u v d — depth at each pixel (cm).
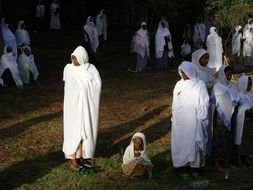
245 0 1803
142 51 1927
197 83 807
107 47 2598
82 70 832
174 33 2916
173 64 2173
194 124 802
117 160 905
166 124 1169
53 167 880
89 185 784
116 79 1758
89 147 831
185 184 799
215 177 832
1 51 1650
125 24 3111
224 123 858
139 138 827
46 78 1748
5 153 960
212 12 2058
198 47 2408
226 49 2031
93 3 3303
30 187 792
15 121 1185
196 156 809
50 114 1255
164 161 905
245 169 869
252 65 2131
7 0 2917
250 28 2111
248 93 898
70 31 3119
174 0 2345
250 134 870
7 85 1555
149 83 1683
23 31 1994
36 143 1026
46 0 3272
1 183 809
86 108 824
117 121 1193
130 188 768
